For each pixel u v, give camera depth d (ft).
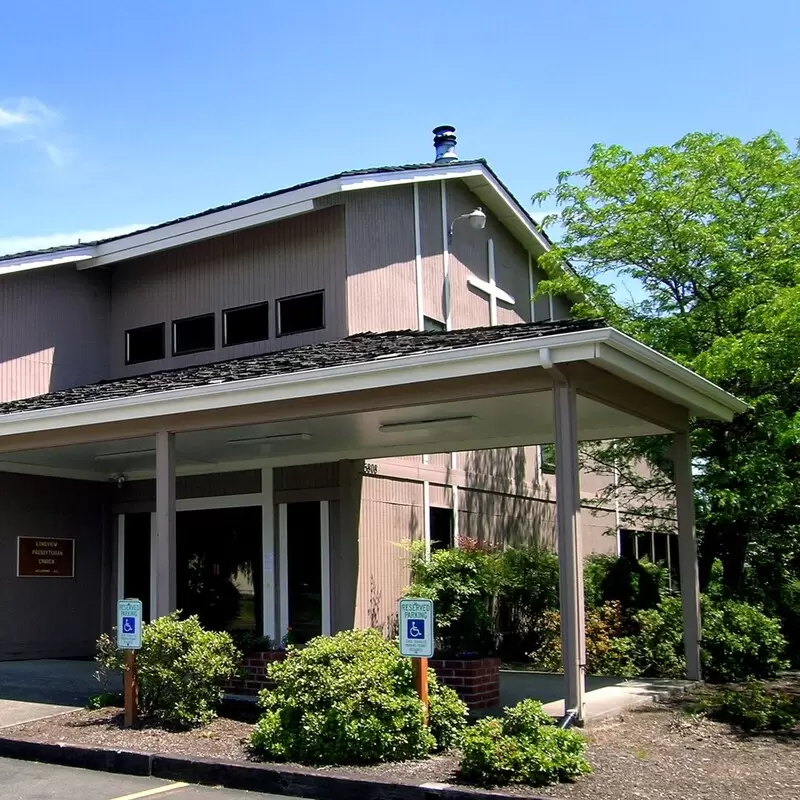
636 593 49.44
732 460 49.55
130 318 56.13
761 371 46.34
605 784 22.44
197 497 51.96
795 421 46.29
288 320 49.98
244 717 31.78
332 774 23.97
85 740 28.73
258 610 48.93
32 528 51.49
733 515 49.52
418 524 51.39
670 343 52.60
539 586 51.93
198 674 30.63
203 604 51.19
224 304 52.42
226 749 27.17
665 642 41.22
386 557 48.52
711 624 40.60
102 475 54.60
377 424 38.70
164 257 55.26
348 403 32.53
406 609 26.40
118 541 55.11
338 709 25.38
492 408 35.29
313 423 38.09
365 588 46.80
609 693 35.17
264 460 49.32
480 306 58.29
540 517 65.41
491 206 59.98
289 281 50.08
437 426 39.42
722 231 52.85
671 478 56.54
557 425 28.94
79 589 53.47
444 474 54.29
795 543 56.54
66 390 51.24
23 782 25.55
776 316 45.27
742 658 39.91
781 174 53.16
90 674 43.52
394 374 30.78
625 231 55.11
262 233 51.52
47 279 53.62
